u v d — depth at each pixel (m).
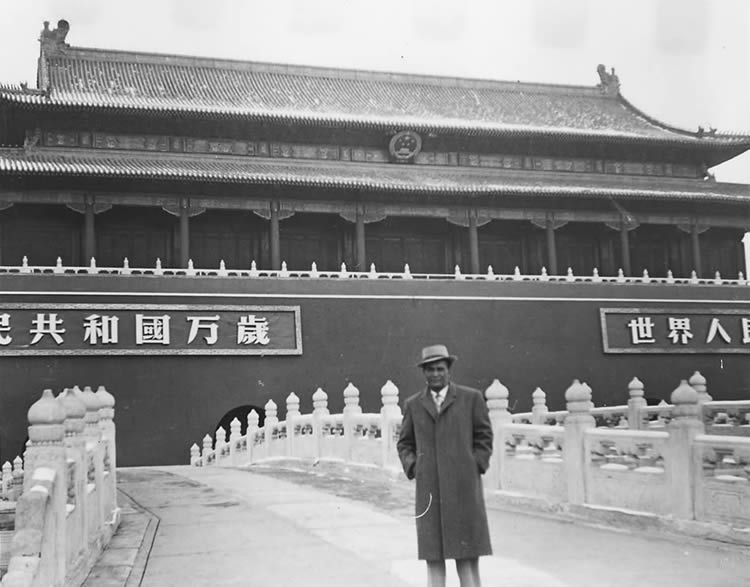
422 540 11.12
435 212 54.41
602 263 61.56
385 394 27.70
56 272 44.28
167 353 45.12
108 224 52.28
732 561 14.09
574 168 60.62
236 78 59.47
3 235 50.16
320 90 60.62
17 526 10.36
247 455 39.84
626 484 17.59
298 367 47.41
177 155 52.66
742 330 55.72
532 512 19.80
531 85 66.19
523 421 35.91
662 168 62.50
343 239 56.34
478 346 50.94
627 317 53.84
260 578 13.80
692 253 59.91
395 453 26.80
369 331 49.06
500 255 59.94
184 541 17.22
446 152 58.31
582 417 18.84
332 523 18.81
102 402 18.78
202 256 53.81
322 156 55.62
